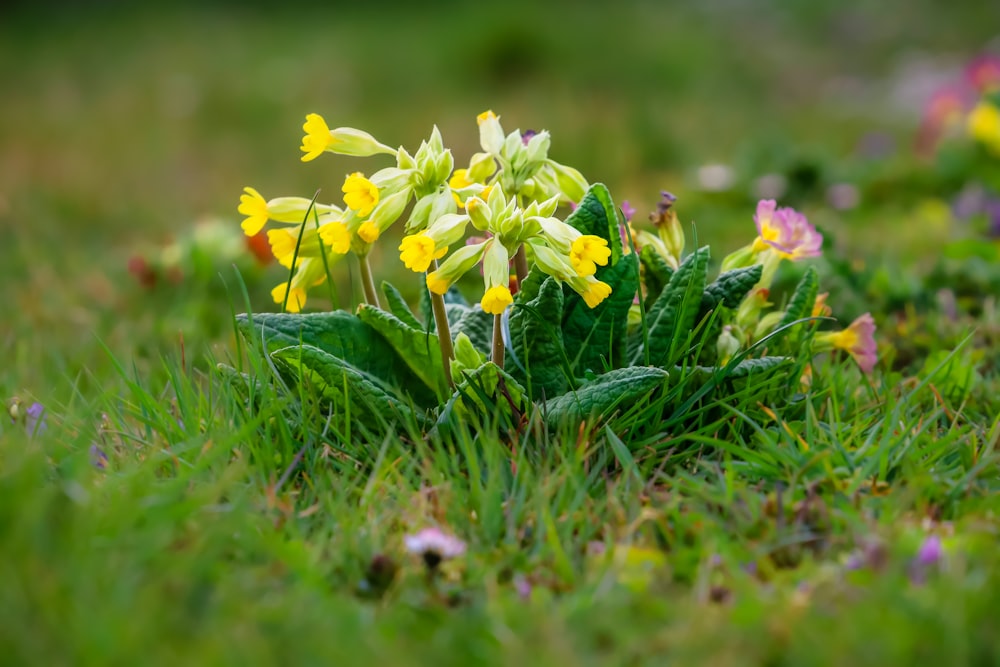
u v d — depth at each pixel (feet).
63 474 2.48
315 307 3.48
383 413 2.61
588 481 2.49
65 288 3.79
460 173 2.71
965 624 2.22
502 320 2.61
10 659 2.16
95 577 2.25
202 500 2.38
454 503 2.47
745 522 2.43
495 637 2.25
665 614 2.27
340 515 2.44
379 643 2.22
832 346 2.82
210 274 3.71
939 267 3.47
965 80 6.55
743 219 4.65
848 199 4.89
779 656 2.21
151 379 2.97
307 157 2.63
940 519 2.48
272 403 2.58
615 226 2.67
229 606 2.24
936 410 2.72
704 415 2.66
